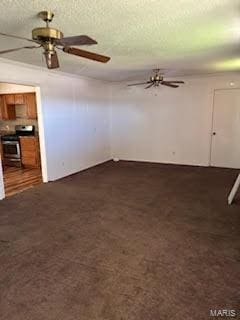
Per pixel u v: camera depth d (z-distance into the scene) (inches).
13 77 169.9
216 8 86.2
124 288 82.2
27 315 71.6
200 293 79.5
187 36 117.4
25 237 117.4
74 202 162.1
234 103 239.9
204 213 141.6
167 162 280.5
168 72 225.8
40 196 174.4
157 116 275.3
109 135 299.9
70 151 234.7
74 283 84.9
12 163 273.4
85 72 217.9
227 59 170.1
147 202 159.9
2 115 269.0
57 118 215.5
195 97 254.4
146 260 97.7
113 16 92.6
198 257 99.3
